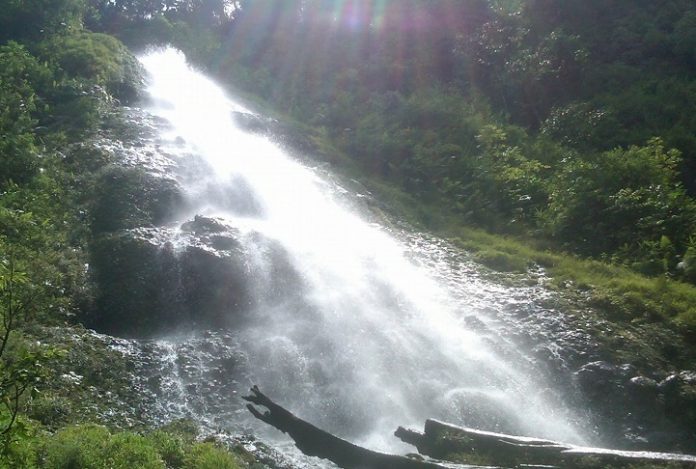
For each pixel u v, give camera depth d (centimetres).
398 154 2117
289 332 1206
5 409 706
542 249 1686
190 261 1298
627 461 837
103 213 1423
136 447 776
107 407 937
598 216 1739
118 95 2048
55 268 1216
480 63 2741
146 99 2111
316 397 1083
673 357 1223
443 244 1673
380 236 1636
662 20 2777
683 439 1040
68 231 1341
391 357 1171
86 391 954
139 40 2762
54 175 1498
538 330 1265
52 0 2308
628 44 2683
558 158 2073
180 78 2478
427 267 1520
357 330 1230
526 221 1822
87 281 1235
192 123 1988
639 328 1291
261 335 1191
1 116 1650
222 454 809
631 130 2216
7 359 915
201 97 2311
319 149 2098
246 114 2147
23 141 1539
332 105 2453
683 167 2045
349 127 2303
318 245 1480
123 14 3106
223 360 1102
